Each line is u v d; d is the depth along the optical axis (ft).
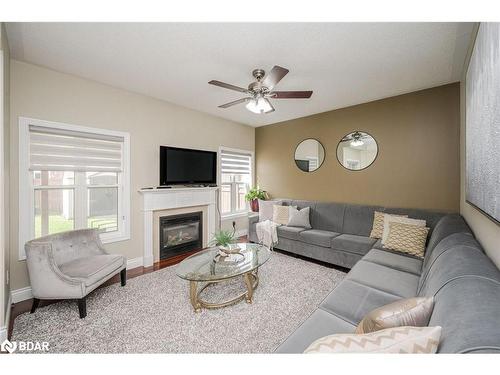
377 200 11.40
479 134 4.41
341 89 9.95
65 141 8.68
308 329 4.05
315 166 13.75
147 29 6.05
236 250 7.98
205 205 13.51
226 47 6.88
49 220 8.52
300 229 11.91
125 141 10.25
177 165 11.89
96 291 7.98
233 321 6.26
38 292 6.45
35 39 6.48
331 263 10.23
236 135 15.71
